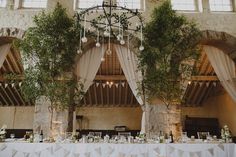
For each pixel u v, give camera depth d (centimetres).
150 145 610
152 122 837
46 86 735
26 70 739
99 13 922
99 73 1279
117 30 853
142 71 806
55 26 775
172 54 780
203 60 1153
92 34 839
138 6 982
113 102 1491
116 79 1280
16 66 1178
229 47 923
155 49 775
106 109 1554
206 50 959
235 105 1259
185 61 798
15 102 1488
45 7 979
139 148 607
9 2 938
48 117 833
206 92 1416
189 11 982
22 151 605
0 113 1535
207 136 730
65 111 828
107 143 610
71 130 829
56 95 740
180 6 1000
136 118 1545
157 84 743
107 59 1179
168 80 747
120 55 909
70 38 795
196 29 812
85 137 668
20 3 972
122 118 1545
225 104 1366
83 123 1530
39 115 833
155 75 741
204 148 616
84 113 1541
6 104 1505
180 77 774
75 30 800
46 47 750
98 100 1473
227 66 941
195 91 1394
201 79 1263
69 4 941
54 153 602
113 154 600
